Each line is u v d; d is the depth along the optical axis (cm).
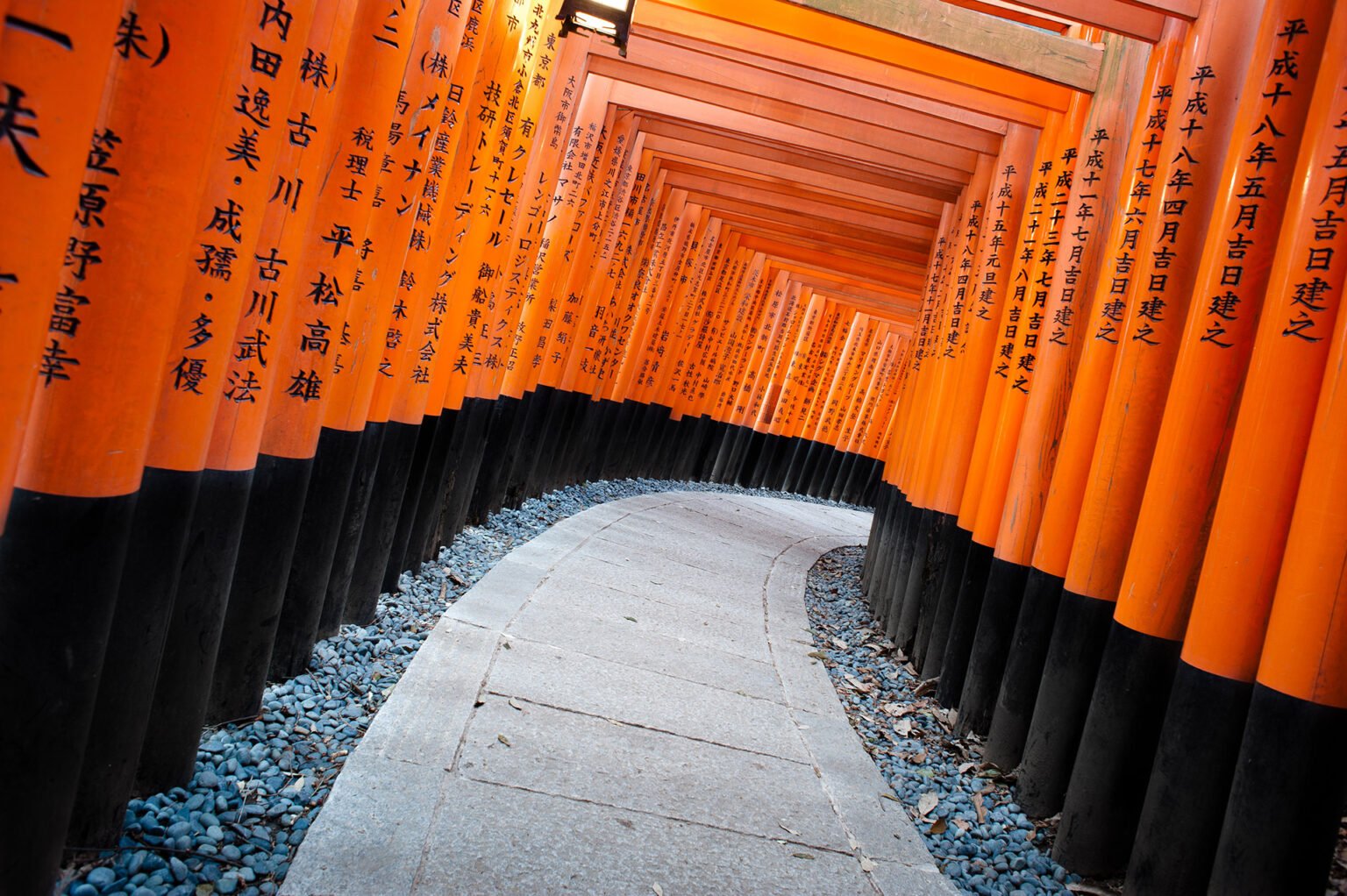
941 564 501
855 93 576
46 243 130
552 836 229
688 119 716
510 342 559
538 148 567
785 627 528
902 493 648
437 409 420
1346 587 210
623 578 520
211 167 189
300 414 263
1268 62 265
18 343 130
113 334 162
